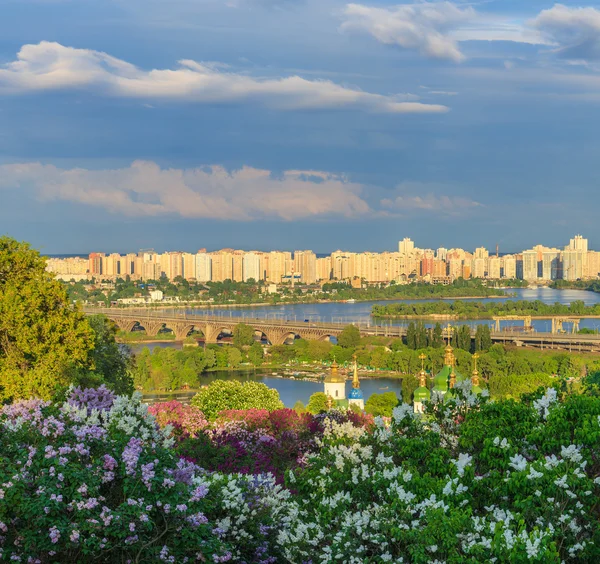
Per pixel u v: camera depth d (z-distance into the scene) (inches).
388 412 5733.3
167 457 1135.6
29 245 2891.2
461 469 1197.1
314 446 2076.8
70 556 1031.6
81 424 1160.2
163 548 1040.8
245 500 1275.8
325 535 1172.5
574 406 1268.5
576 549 1023.6
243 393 3230.8
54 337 2684.5
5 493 981.8
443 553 1010.7
